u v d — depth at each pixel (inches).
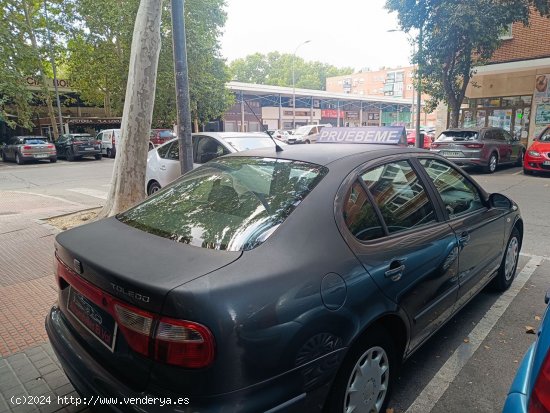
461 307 132.4
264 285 71.9
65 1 1053.2
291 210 87.0
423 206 115.8
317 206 88.4
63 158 991.0
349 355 83.7
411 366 121.8
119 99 1093.8
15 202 389.4
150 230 93.8
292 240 81.4
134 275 72.7
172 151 337.4
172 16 228.7
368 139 178.2
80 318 89.3
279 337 70.4
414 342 105.1
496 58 677.3
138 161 265.1
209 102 1104.2
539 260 208.4
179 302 66.1
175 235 89.0
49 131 1327.5
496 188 414.0
